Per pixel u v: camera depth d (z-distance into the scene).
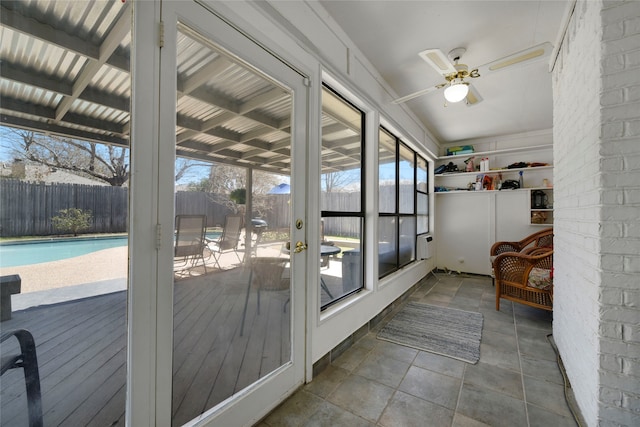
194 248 1.17
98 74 0.91
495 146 4.73
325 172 2.14
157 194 1.02
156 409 1.02
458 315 2.92
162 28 1.02
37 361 0.83
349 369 1.91
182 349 1.12
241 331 1.37
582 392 1.43
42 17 0.83
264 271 1.49
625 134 1.15
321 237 2.10
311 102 1.76
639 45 1.12
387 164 3.20
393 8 1.81
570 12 1.62
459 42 2.15
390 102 2.76
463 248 4.91
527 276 2.79
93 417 0.90
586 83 1.39
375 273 2.64
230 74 1.31
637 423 1.12
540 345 2.24
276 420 1.43
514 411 1.49
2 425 0.79
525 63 2.05
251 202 1.42
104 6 0.92
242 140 1.37
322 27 1.84
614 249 1.17
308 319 1.75
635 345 1.13
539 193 4.33
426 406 1.54
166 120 1.04
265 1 1.42
